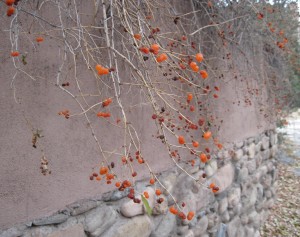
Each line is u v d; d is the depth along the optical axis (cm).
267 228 428
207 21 276
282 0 354
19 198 148
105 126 189
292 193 561
